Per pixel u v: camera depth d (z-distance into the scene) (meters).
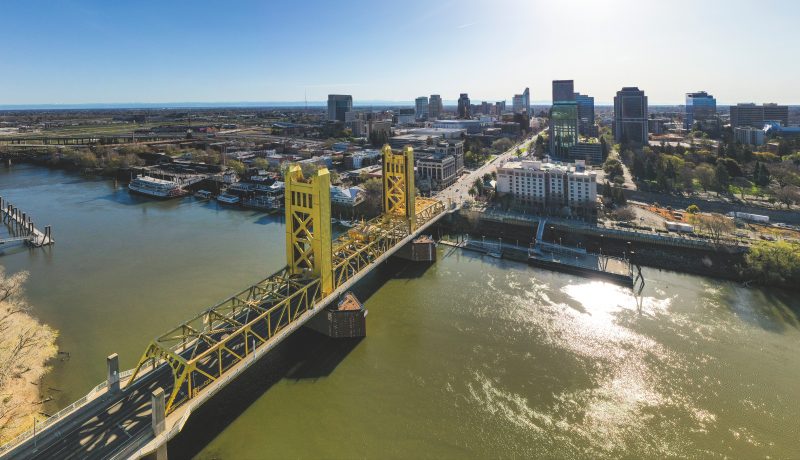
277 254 164.50
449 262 155.12
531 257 151.38
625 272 137.50
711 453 72.12
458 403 82.38
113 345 100.81
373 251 131.00
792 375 89.88
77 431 63.19
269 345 84.00
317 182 97.62
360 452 71.06
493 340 102.88
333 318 102.19
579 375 90.56
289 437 73.50
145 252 166.88
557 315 114.69
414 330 107.56
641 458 71.12
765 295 125.06
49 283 136.88
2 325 103.56
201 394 70.62
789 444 73.62
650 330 107.00
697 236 158.88
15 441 61.94
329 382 87.75
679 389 86.56
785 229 171.00
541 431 76.31
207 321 87.00
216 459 68.75
